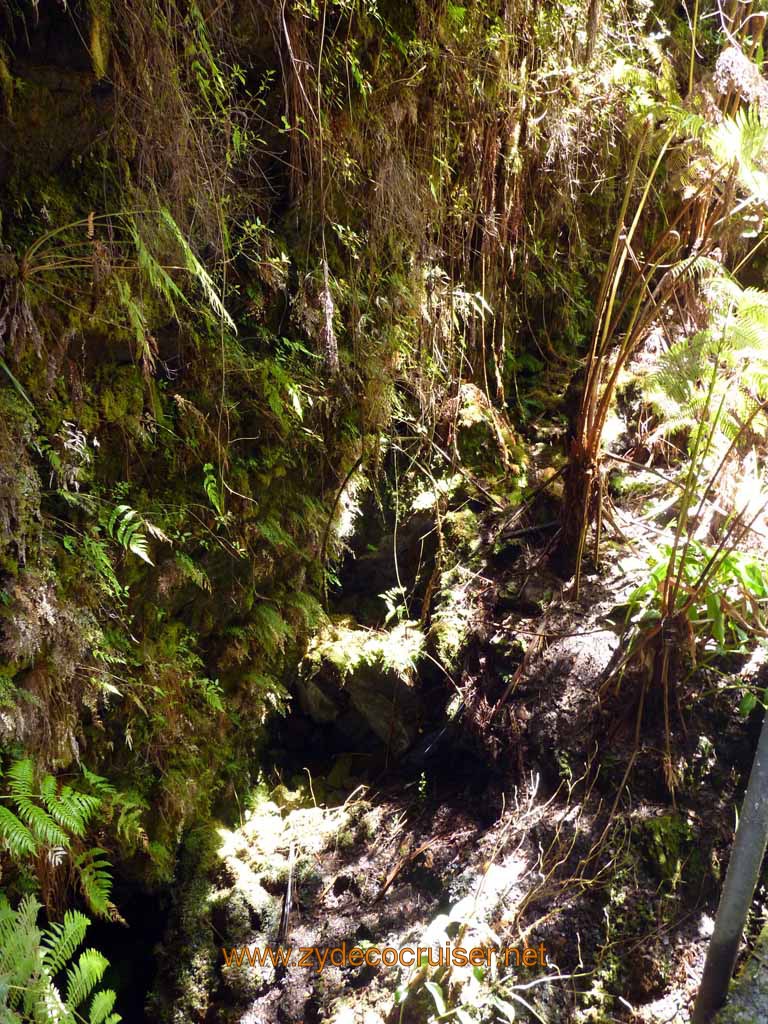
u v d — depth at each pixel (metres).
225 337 2.46
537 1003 2.13
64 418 2.09
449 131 3.02
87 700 2.19
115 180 2.12
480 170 3.17
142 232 2.11
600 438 2.83
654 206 3.70
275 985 2.47
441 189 3.04
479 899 2.36
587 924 2.26
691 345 2.31
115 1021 2.01
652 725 2.54
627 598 2.83
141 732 2.49
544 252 3.69
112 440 2.29
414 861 2.63
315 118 2.48
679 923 2.27
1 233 1.92
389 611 3.23
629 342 2.75
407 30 2.73
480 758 2.78
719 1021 1.97
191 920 2.59
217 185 2.28
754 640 2.58
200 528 2.51
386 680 3.00
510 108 3.18
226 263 2.40
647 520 3.11
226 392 2.52
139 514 2.24
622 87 3.29
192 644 2.64
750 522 2.54
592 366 2.75
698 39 3.84
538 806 2.55
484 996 2.12
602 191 3.70
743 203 2.79
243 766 2.96
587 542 3.03
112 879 2.48
